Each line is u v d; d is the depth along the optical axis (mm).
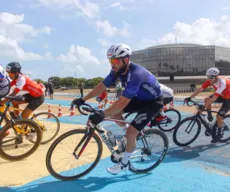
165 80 71688
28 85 4938
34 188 3338
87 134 3508
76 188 3359
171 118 7258
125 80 3510
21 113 5055
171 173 3916
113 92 35000
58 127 6070
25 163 4289
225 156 4777
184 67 70438
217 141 5504
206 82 5766
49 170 3441
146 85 3426
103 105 14352
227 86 5195
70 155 3586
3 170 3963
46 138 5754
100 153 3715
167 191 3307
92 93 3814
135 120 3531
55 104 18328
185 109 12750
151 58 73438
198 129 5574
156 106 3588
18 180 3586
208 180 3656
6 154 4301
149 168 3934
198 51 69812
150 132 3938
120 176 3779
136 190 3328
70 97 28797
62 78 74562
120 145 3678
